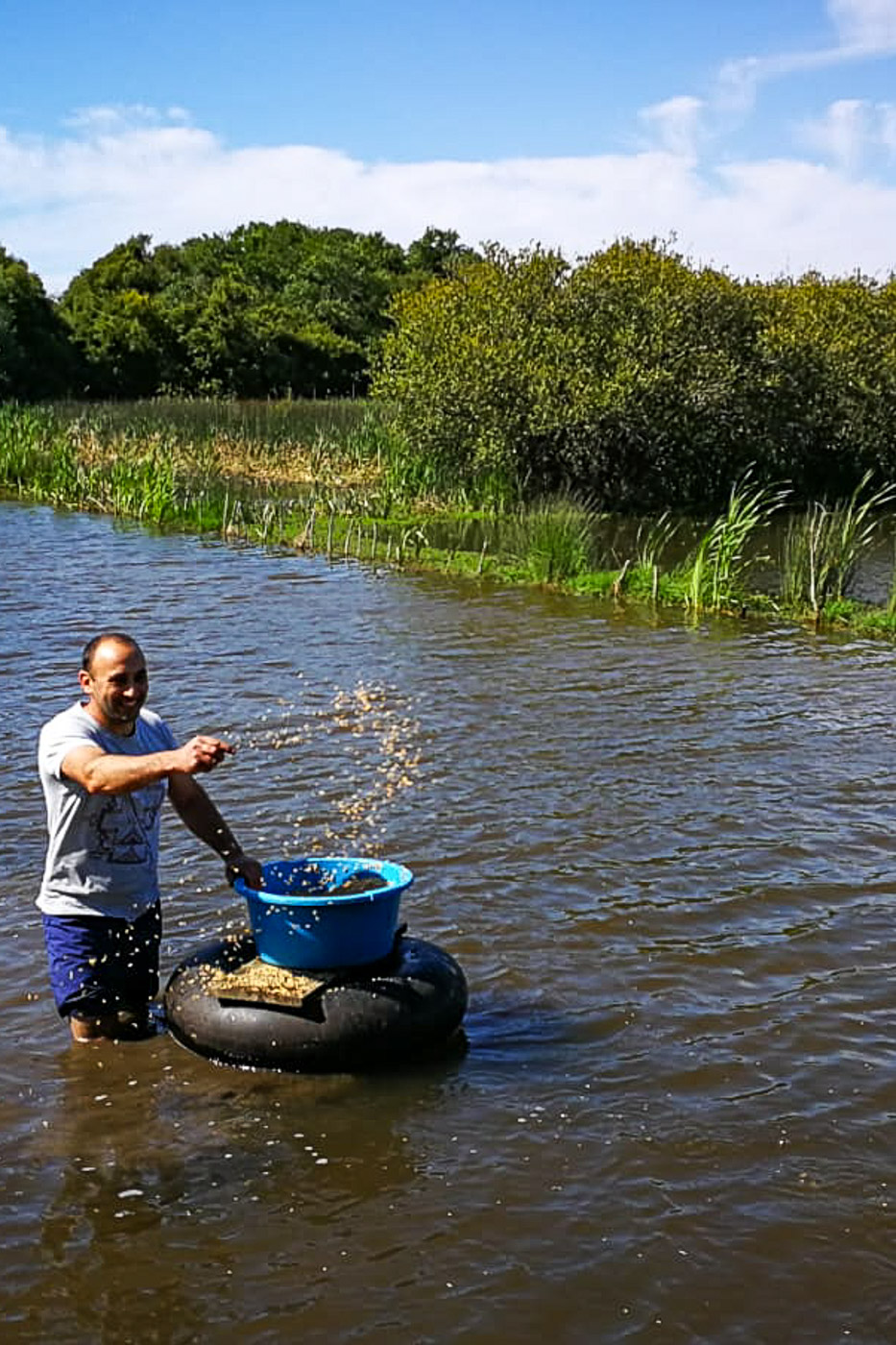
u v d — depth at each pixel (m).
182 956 6.41
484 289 27.11
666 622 14.97
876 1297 4.08
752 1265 4.22
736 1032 5.75
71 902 5.54
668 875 7.47
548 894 7.19
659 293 26.59
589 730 10.33
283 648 13.23
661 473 28.00
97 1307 4.02
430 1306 4.04
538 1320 3.98
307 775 9.15
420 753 9.67
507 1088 5.29
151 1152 4.82
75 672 12.09
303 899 5.41
